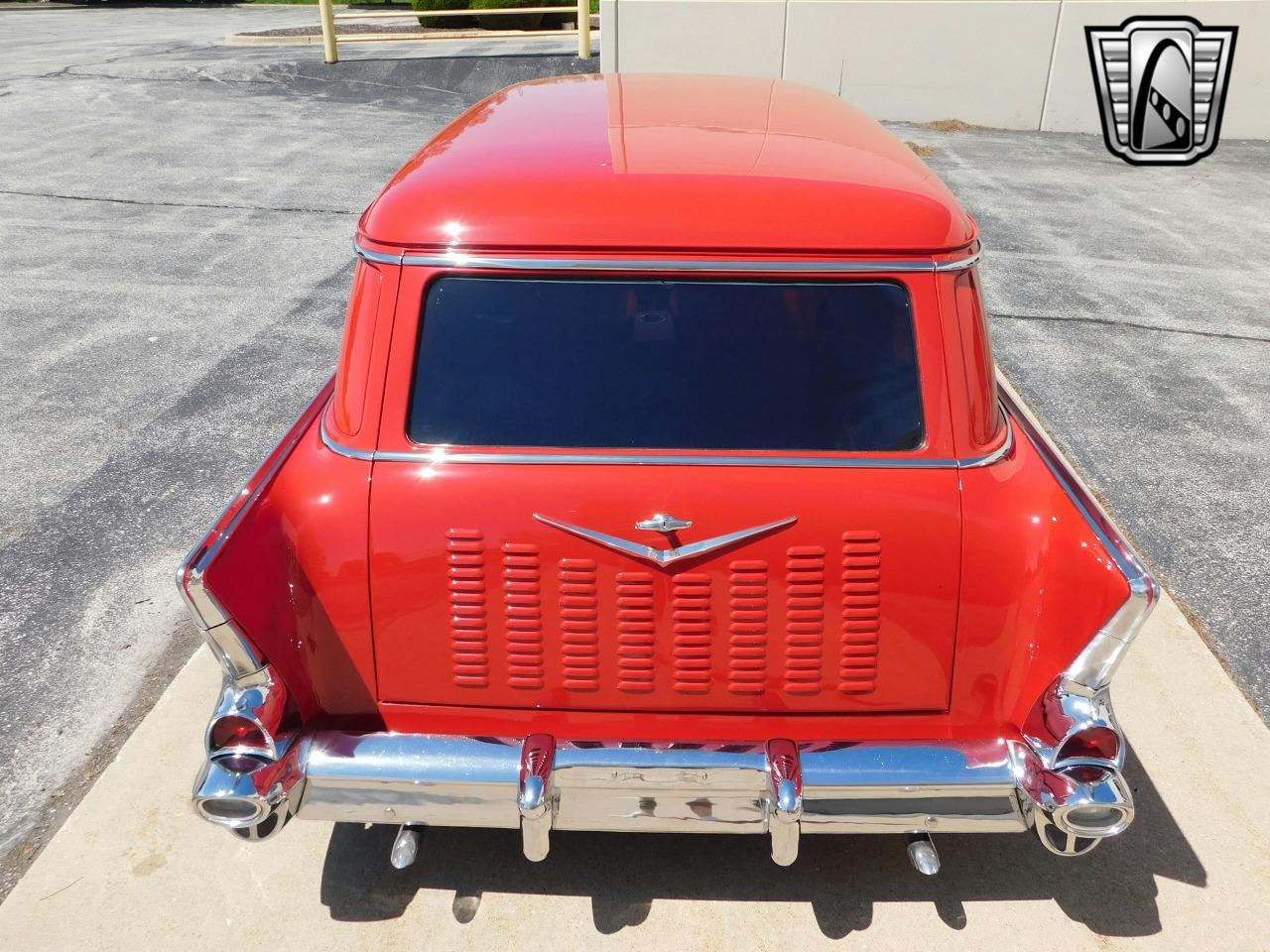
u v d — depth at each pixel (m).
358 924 2.76
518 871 2.94
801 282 2.46
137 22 26.33
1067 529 2.44
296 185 10.36
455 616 2.47
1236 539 4.64
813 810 2.47
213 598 2.24
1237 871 2.96
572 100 3.37
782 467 2.42
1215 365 6.59
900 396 2.46
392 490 2.42
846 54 14.09
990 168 11.98
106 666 3.72
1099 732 2.34
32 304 7.13
